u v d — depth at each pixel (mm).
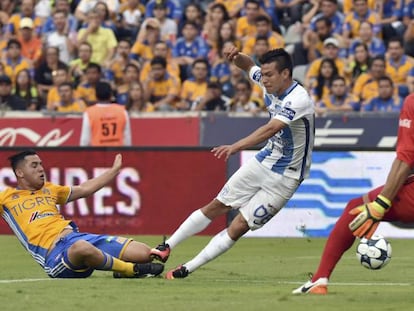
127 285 26453
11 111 52906
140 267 28312
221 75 58125
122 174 46344
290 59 27422
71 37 64188
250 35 60594
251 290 25562
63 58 63438
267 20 58781
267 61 27328
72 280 27594
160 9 62688
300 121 27781
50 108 56781
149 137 52031
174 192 46062
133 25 65062
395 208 22562
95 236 28172
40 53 61438
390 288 26672
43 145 52469
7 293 24562
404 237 44562
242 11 62719
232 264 34812
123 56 60000
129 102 56250
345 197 44969
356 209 22047
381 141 49812
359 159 44906
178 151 46062
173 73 57812
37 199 28734
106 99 48438
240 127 51156
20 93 57969
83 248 27062
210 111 53094
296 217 45312
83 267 27719
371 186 44812
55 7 65125
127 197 46250
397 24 59938
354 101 54219
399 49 55344
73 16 65125
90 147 46375
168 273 28844
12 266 34156
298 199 45281
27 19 62938
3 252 39562
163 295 24203
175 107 56844
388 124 49781
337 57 56781
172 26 62906
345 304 22172
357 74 56188
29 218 28344
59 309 21641
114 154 46375
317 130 50406
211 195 45875
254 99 55031
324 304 22125
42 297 23750
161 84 56938
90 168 46406
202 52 60375
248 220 28875
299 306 21797
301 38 60656
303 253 39125
